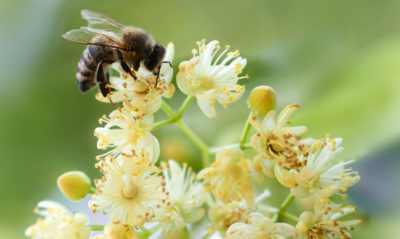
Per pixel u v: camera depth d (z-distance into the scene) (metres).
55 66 0.21
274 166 0.19
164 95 0.20
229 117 0.21
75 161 0.21
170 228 0.19
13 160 0.21
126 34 0.19
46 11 0.21
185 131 0.20
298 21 0.23
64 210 0.20
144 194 0.19
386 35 0.22
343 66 0.20
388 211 0.20
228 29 0.23
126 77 0.20
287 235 0.19
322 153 0.19
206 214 0.20
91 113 0.21
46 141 0.21
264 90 0.19
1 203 0.21
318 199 0.19
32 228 0.20
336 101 0.20
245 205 0.19
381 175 0.20
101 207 0.19
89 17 0.20
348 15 0.22
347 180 0.19
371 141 0.20
